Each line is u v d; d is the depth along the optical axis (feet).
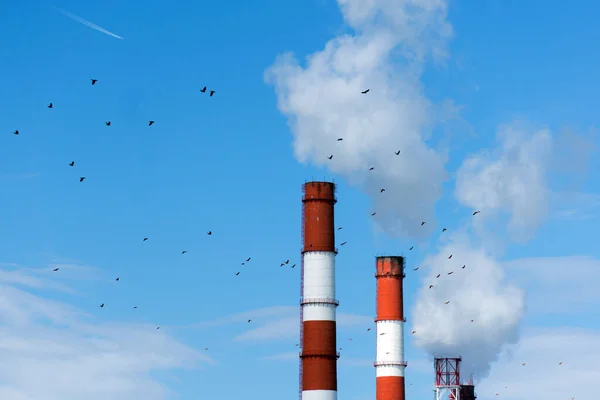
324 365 635.66
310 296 645.10
